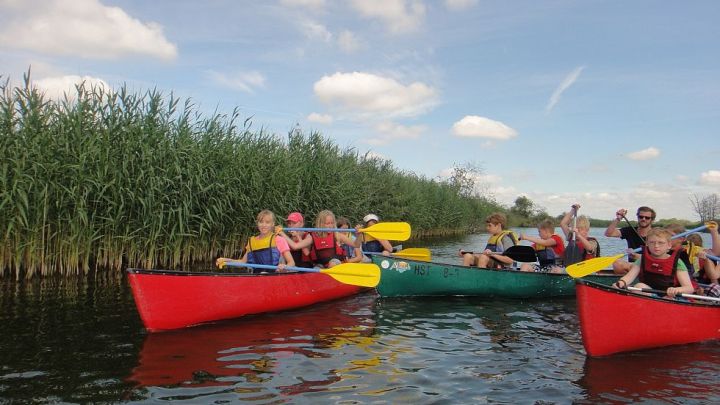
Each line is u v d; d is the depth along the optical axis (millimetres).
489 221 7820
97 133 8078
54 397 3152
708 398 3330
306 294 6223
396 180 19031
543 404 3188
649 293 4918
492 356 4195
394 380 3557
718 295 5355
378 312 5914
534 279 7059
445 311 6031
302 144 12734
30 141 7488
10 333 4574
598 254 7723
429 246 16625
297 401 3143
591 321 4230
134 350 4148
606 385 3549
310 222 12398
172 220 8898
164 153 8648
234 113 10211
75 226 7660
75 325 4898
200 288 5000
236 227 10266
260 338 4605
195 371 3666
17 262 7270
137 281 4586
